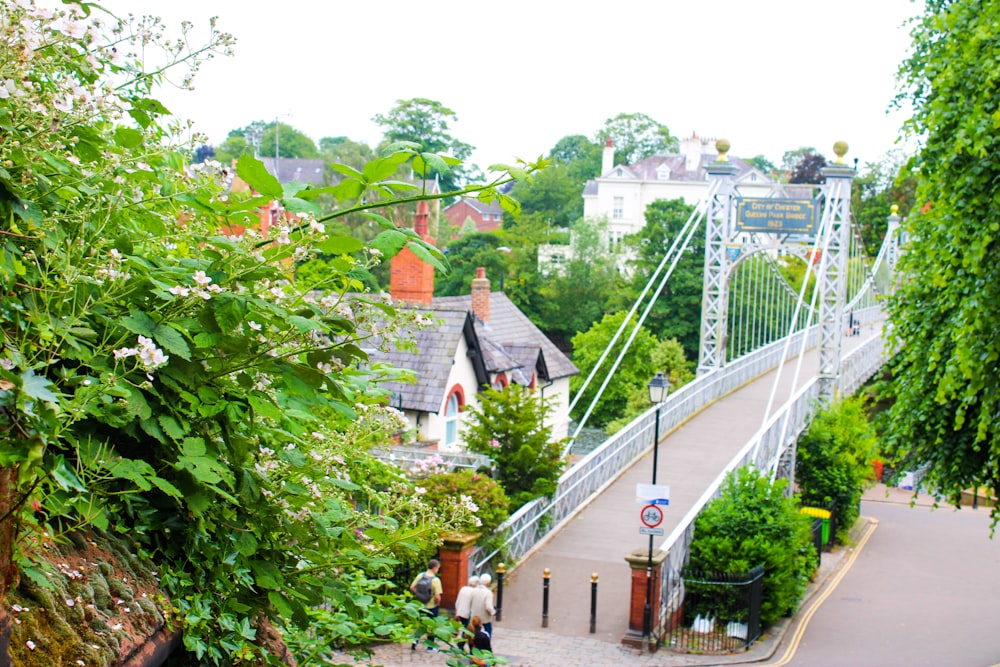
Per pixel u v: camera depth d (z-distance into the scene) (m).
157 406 3.06
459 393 25.83
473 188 3.31
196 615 3.15
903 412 15.74
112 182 3.08
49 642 2.52
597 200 92.56
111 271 2.86
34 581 2.59
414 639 4.37
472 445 21.22
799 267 58.69
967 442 15.26
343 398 3.38
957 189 12.73
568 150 115.94
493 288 60.31
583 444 48.12
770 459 26.98
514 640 15.84
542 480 20.88
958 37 13.57
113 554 3.03
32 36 2.57
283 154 72.31
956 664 17.14
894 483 16.48
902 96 16.56
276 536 3.74
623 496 24.47
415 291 25.81
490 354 30.19
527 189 92.38
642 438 27.86
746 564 17.89
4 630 2.26
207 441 3.26
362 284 3.44
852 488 31.36
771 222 34.09
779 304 45.88
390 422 4.27
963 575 27.06
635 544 21.03
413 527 4.44
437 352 24.75
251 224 3.66
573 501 22.97
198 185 3.54
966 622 20.86
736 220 34.72
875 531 34.69
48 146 2.72
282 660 3.95
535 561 19.80
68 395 2.80
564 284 64.69
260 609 3.70
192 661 3.39
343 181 3.30
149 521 3.18
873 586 24.78
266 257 3.28
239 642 3.41
